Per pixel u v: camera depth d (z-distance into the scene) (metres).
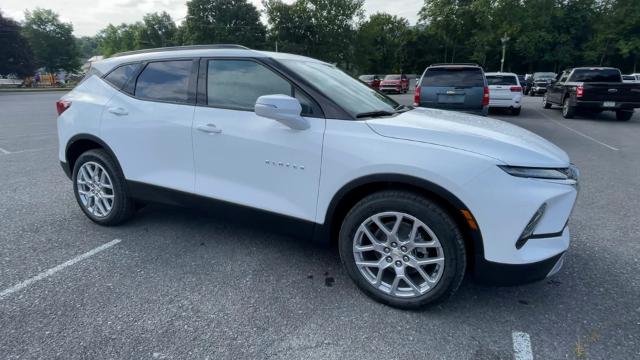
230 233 3.75
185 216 4.16
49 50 70.81
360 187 2.64
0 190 4.98
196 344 2.23
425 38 58.81
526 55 52.03
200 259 3.24
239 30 55.12
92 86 3.80
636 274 3.08
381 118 2.74
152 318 2.46
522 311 2.60
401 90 34.97
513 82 15.45
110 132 3.57
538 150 2.41
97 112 3.65
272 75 2.92
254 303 2.64
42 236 3.62
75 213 4.21
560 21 51.38
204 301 2.65
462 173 2.28
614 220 4.24
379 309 2.59
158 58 3.48
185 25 59.06
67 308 2.54
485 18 49.06
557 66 54.19
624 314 2.57
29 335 2.27
